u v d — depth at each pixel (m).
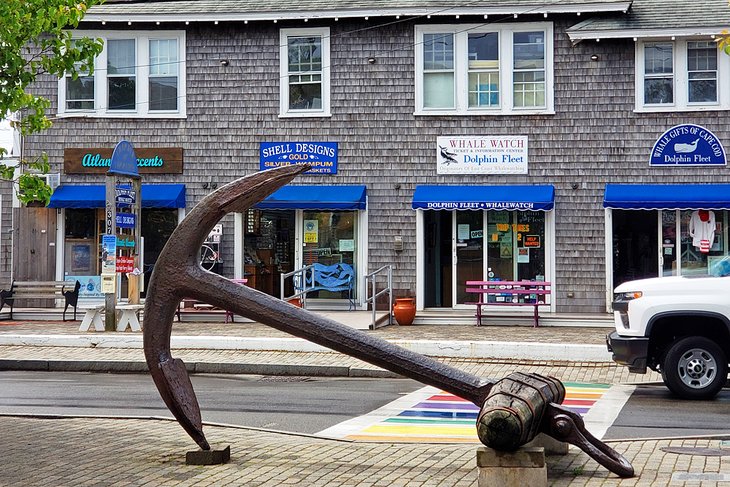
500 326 21.88
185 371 8.44
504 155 23.59
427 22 23.84
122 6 25.03
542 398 7.46
